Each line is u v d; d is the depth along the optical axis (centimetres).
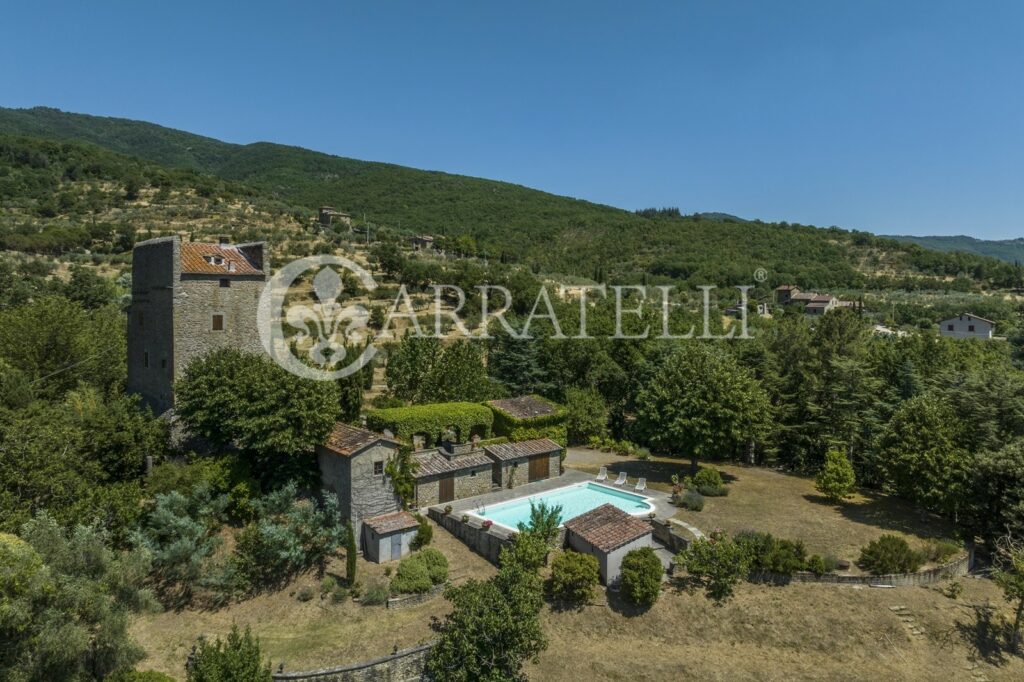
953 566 3406
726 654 2850
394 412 4412
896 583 3253
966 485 3759
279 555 3117
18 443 2927
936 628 3034
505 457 4234
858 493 4622
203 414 3550
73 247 10769
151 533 3102
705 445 4322
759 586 3209
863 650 2900
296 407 3522
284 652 2719
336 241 12494
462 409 4625
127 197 13762
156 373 4209
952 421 4028
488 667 2452
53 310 5241
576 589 3036
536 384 6222
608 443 5556
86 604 2275
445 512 3691
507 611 2494
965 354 6638
